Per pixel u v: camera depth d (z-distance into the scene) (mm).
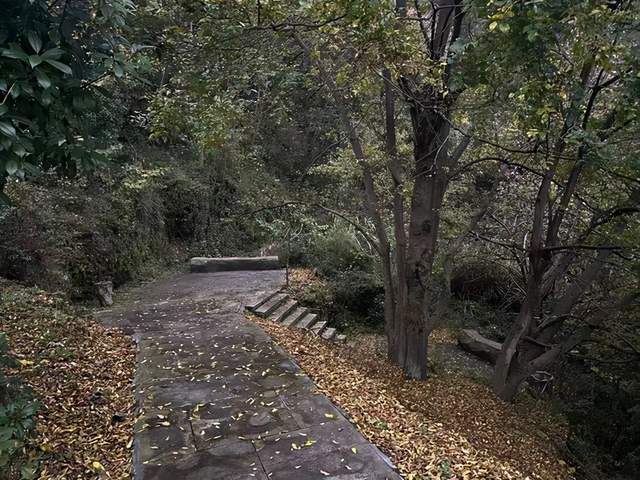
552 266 7242
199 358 4699
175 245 11727
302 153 13234
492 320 10609
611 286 7000
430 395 6070
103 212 8703
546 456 5281
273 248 11828
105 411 3457
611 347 6852
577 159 4566
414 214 6367
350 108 6590
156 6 4090
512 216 7945
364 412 3701
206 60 4586
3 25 1717
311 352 5531
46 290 6246
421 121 5852
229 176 13008
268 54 5285
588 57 3436
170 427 3223
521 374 6770
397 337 6832
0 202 1932
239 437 3105
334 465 2787
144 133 11438
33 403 2236
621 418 7016
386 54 3875
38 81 1654
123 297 7934
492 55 3990
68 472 2639
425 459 3047
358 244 10578
